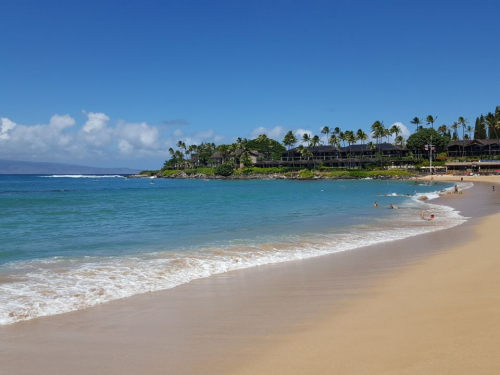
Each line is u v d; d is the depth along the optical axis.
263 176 166.75
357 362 6.30
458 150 151.88
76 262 15.80
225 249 18.67
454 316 8.15
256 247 19.17
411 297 9.90
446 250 17.05
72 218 32.25
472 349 6.47
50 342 7.85
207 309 9.84
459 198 51.78
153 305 10.29
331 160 164.12
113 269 14.48
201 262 15.72
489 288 10.16
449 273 12.35
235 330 8.24
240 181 150.25
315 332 7.82
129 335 8.16
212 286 12.22
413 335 7.26
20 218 32.19
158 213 36.22
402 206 41.56
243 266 15.16
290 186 102.75
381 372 5.90
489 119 150.75
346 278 12.75
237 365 6.53
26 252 18.08
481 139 156.00
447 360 6.14
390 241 20.48
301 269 14.48
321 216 32.84
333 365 6.25
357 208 40.09
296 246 19.39
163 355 7.10
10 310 9.80
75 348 7.54
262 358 6.73
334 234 23.20
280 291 11.43
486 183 95.75
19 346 7.66
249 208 40.88
